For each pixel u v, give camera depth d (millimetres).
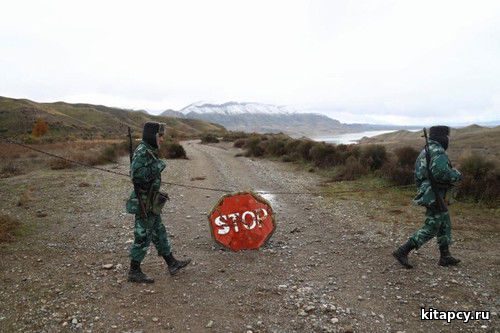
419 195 5422
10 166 17453
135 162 4809
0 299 4555
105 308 4391
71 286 4949
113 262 5836
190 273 5441
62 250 6348
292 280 5195
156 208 4980
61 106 154875
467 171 10805
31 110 104750
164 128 5074
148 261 5922
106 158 20500
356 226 7820
